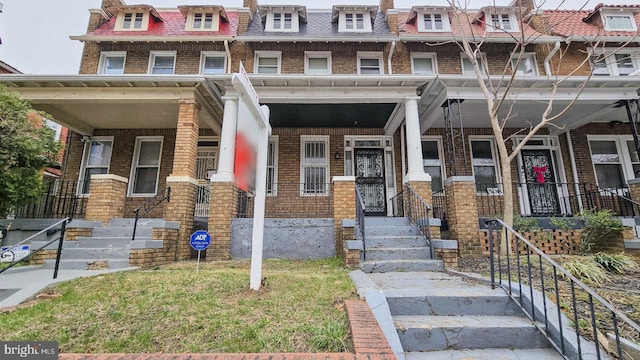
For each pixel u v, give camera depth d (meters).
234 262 6.00
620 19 10.25
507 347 2.83
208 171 9.72
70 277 4.29
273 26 10.51
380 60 10.23
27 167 6.89
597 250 6.36
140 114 8.63
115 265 5.28
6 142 6.41
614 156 9.66
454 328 2.87
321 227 6.63
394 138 9.85
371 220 6.69
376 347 2.21
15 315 2.99
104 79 6.99
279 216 9.16
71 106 8.05
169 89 7.30
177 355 2.13
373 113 8.78
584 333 2.78
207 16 10.65
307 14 11.91
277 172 9.53
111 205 6.43
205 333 2.58
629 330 2.82
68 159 9.57
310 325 2.65
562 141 9.75
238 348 2.36
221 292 3.55
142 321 2.82
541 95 7.52
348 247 5.10
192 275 4.29
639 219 6.80
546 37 9.46
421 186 6.86
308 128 9.88
